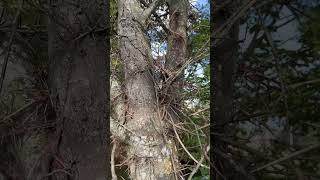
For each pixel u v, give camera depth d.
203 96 5.00
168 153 5.17
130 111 5.57
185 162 5.28
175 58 5.76
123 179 5.27
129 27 5.73
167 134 5.24
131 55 5.69
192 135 4.58
